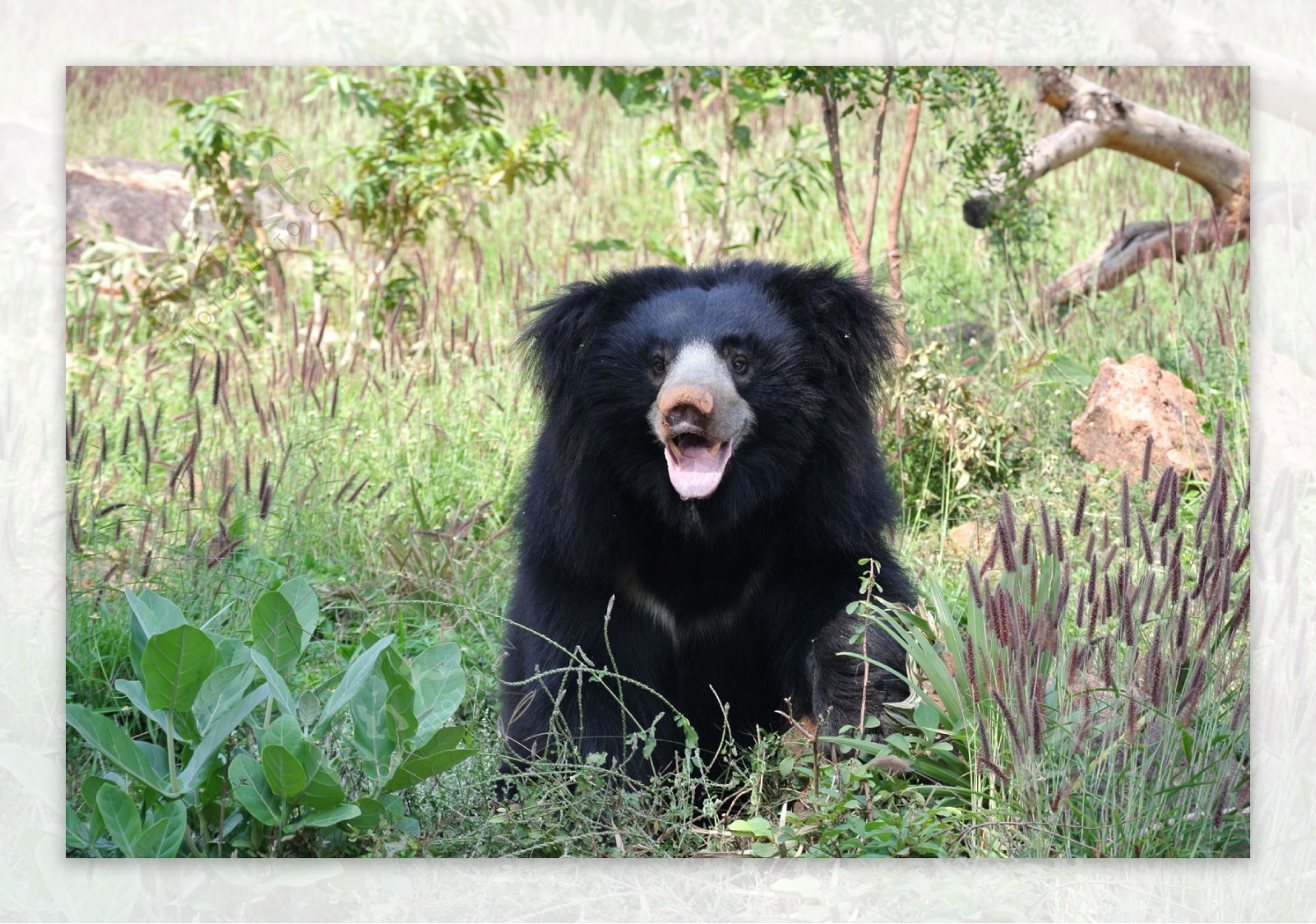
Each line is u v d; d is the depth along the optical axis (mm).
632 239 12297
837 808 4223
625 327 4824
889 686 4723
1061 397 8188
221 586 5965
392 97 10820
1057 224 11320
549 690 4863
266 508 6242
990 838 4141
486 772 4793
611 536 4891
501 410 8078
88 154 13273
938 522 7238
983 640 4406
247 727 4184
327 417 7773
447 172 10203
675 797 4773
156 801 4109
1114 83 11641
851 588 4855
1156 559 5027
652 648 5062
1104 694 4562
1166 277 9836
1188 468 7055
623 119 14781
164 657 3871
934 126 9750
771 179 10133
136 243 11320
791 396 4746
